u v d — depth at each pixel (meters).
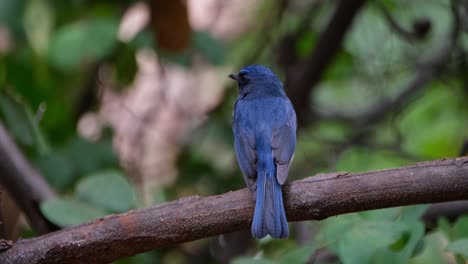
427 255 8.27
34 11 11.27
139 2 11.99
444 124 14.79
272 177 7.75
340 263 7.79
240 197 6.82
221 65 11.66
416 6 13.96
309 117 13.93
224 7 13.58
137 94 13.62
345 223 7.32
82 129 13.66
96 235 6.75
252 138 8.29
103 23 10.96
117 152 12.62
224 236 13.35
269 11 13.60
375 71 14.04
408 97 14.24
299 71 13.39
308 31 13.97
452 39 12.80
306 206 6.81
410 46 13.72
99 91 13.05
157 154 13.48
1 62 11.37
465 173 6.49
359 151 14.30
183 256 13.44
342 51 14.08
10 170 9.74
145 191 12.81
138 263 10.59
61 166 11.35
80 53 10.83
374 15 13.93
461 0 12.84
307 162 14.06
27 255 6.77
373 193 6.64
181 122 13.55
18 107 10.04
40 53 11.27
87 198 8.72
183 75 13.58
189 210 6.77
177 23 11.04
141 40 11.40
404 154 13.41
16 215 10.80
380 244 6.90
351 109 15.12
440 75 13.69
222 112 13.72
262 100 8.95
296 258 7.59
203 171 13.31
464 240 6.87
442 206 8.76
